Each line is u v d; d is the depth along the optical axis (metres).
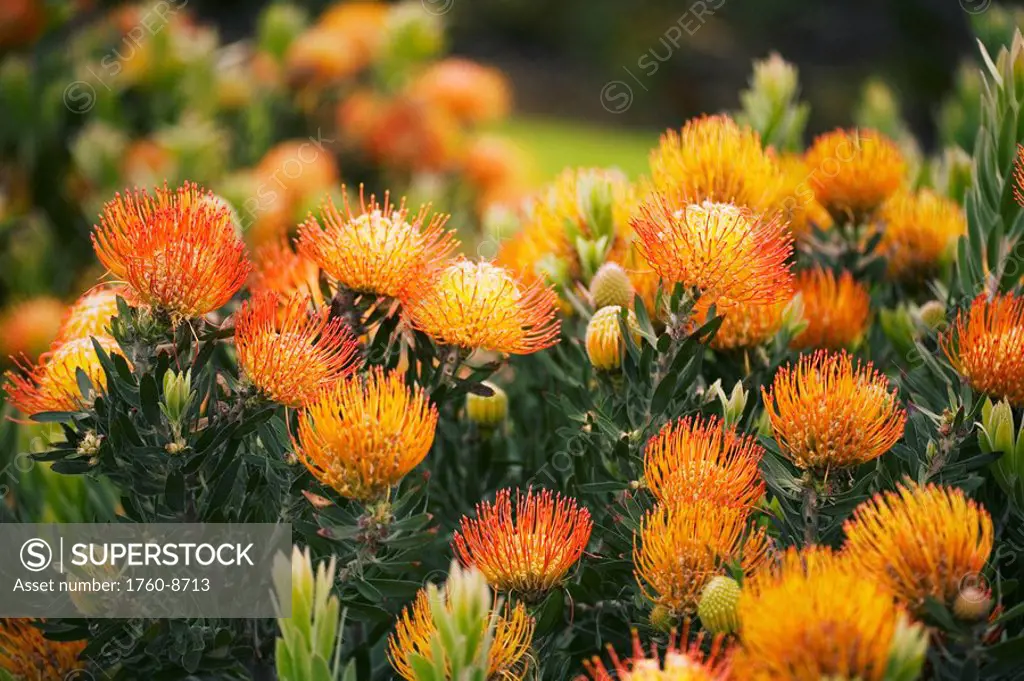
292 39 4.23
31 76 3.58
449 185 4.24
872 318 2.01
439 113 4.31
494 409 1.87
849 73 10.06
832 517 1.67
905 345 1.97
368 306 1.72
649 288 1.85
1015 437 1.73
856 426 1.62
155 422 1.64
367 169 4.24
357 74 4.38
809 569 1.51
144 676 1.71
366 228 1.70
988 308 1.76
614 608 1.71
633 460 1.72
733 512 1.61
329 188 3.55
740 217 1.68
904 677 1.46
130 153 3.56
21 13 3.50
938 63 10.17
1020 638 1.53
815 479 1.65
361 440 1.58
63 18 3.66
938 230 2.03
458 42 11.15
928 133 9.70
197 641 1.68
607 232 1.91
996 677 1.60
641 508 1.68
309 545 1.67
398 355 1.76
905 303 2.07
